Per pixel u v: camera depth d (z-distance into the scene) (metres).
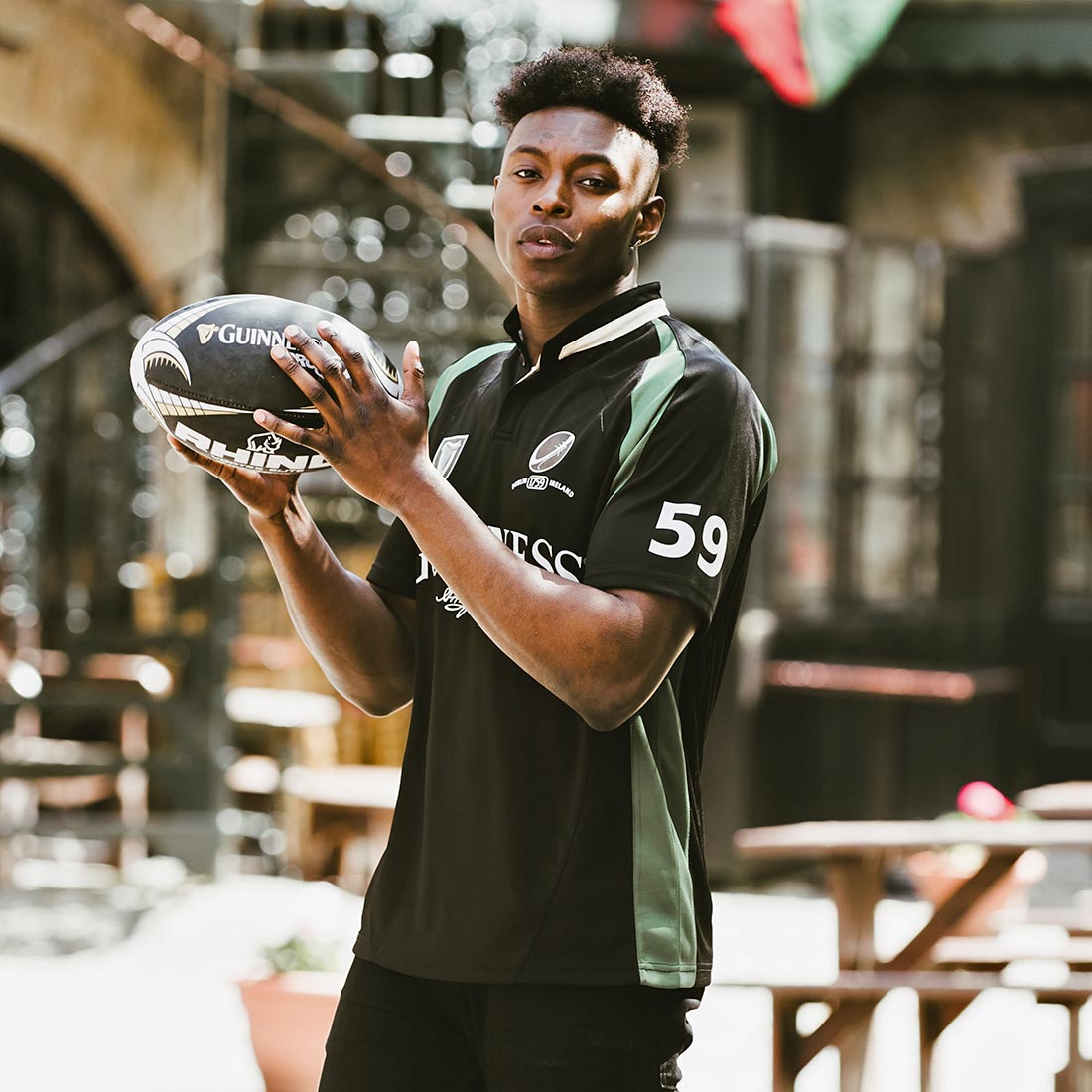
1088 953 14.16
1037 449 30.55
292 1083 14.53
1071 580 30.44
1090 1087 14.24
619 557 6.68
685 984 6.95
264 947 15.16
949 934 13.71
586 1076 6.77
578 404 7.12
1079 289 30.59
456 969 6.96
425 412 6.67
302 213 28.80
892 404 28.23
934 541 28.91
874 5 21.17
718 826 26.59
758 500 7.47
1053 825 13.77
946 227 34.03
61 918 23.56
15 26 28.36
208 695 26.22
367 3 28.83
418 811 7.41
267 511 7.47
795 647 27.19
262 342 7.02
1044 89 33.84
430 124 27.61
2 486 28.47
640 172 7.20
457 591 6.54
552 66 7.24
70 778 25.92
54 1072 16.91
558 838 6.90
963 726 29.31
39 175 30.12
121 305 27.86
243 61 26.69
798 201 33.81
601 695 6.51
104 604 30.12
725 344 29.16
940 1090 16.89
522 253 7.15
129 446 28.95
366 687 8.02
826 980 12.91
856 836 13.32
